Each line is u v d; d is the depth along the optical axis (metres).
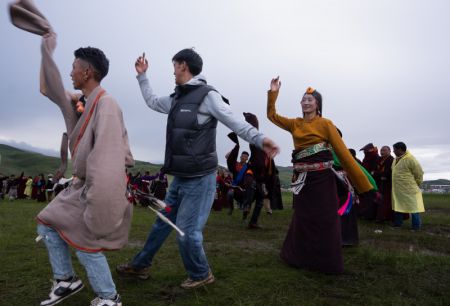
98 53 2.43
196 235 2.88
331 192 3.70
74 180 2.34
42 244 4.85
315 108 3.89
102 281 2.28
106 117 2.21
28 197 22.05
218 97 2.80
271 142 2.38
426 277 3.49
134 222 7.64
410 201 7.43
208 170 2.87
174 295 2.89
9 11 2.33
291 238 3.87
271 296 2.90
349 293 3.06
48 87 2.44
